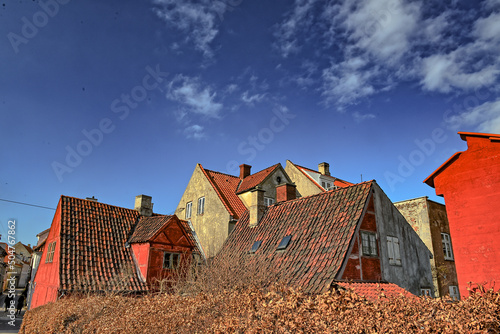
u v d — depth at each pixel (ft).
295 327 18.35
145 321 28.73
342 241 43.11
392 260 48.55
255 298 24.21
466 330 15.47
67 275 52.75
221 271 46.73
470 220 40.52
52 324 38.52
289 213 57.00
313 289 37.78
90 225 63.72
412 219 71.26
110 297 38.52
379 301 21.40
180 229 65.87
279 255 48.03
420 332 16.69
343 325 17.89
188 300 28.91
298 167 96.12
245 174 89.66
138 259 61.46
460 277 40.24
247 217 66.13
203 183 81.41
